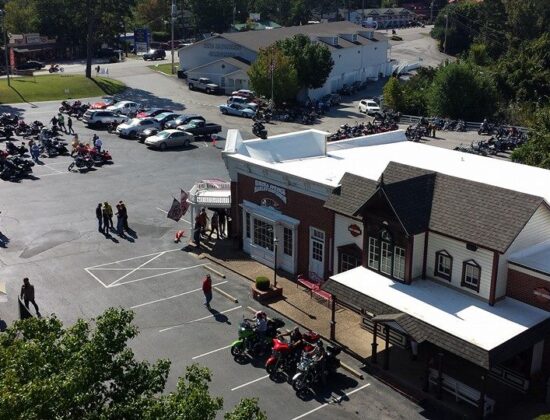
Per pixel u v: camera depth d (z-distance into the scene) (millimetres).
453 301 24156
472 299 24250
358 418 21438
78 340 13461
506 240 22828
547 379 22984
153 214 41844
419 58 132125
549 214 24516
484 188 24828
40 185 47656
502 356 20750
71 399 12000
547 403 22250
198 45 95250
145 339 26344
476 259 24047
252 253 35188
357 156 38500
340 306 29281
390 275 26250
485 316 22922
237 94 85375
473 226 24000
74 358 12898
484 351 20609
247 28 141625
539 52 93000
